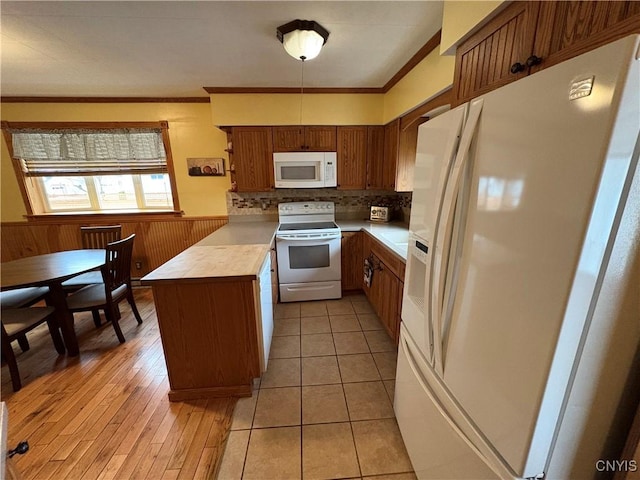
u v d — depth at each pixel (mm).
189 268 1712
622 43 458
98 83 2672
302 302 3078
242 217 3523
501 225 692
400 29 1711
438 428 1011
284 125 2994
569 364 601
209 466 1346
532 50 905
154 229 3613
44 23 1593
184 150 3402
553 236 563
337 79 2650
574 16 762
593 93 489
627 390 661
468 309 827
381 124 3033
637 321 616
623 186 512
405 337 1384
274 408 1673
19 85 2686
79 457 1398
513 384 680
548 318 582
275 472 1311
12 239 3480
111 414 1654
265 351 1924
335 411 1645
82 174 3371
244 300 1647
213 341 1691
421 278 1291
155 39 1798
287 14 1536
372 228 2967
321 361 2100
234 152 3027
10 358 1817
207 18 1566
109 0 1393
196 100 3277
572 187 527
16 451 717
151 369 2059
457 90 1365
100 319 2684
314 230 2947
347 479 1278
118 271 2398
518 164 638
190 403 1726
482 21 1113
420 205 1193
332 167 3102
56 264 2316
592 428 676
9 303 2193
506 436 713
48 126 3191
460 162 822
